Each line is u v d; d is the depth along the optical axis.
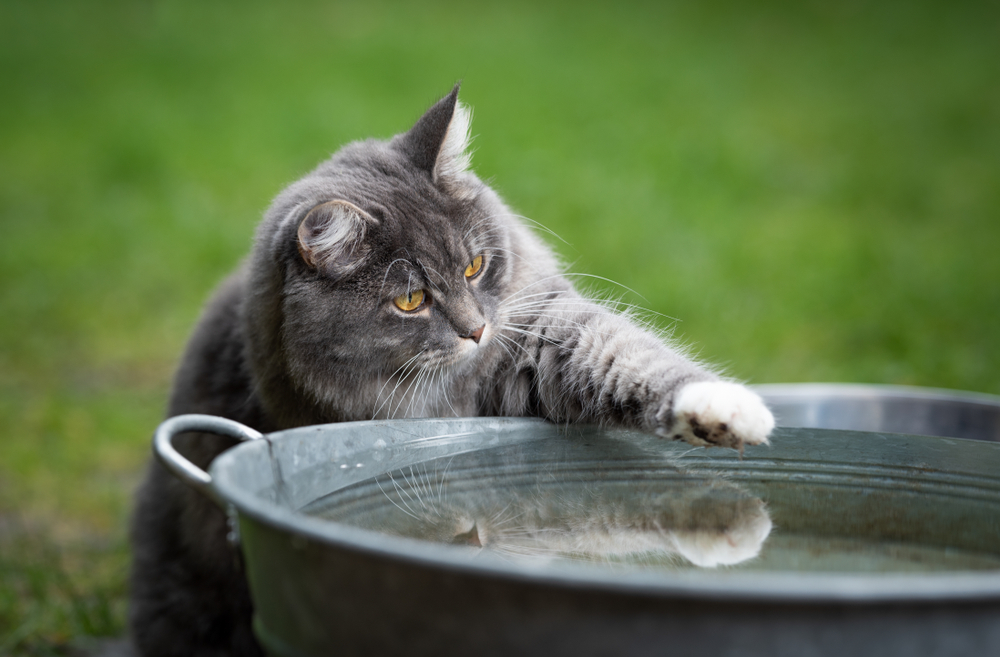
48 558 3.44
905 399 2.71
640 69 11.45
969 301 5.57
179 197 8.07
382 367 2.55
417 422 2.01
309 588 1.29
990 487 1.87
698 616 1.08
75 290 6.57
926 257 6.39
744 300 5.66
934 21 13.79
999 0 14.57
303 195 2.53
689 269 6.09
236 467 1.48
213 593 2.82
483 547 1.55
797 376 4.67
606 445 2.17
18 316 6.17
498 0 15.13
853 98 10.67
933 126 9.77
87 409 4.93
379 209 2.48
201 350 2.87
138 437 4.63
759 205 7.70
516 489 1.86
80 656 2.88
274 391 2.51
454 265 2.57
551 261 2.98
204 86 11.02
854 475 1.95
